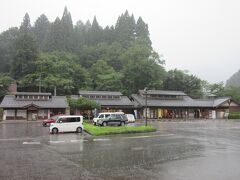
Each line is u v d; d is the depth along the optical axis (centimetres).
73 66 7219
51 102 5338
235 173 1010
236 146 1742
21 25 10431
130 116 4328
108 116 3369
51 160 1259
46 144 1839
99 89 6931
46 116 5228
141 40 8556
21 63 7012
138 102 5894
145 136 2336
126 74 7288
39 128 3284
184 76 8081
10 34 9781
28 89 6956
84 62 8462
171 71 8181
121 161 1232
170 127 3372
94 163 1188
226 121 4859
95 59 8494
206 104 6372
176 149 1602
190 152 1492
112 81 6875
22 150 1571
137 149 1596
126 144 1820
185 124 3956
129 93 7006
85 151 1523
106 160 1255
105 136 2355
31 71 6988
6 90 6291
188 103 6256
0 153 1463
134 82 7212
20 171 1042
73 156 1362
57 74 6706
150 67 7131
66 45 8656
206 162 1215
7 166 1130
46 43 8794
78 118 2783
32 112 5166
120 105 5716
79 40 9825
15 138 2223
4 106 4988
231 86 8344
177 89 7988
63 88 6556
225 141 2003
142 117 5916
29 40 7294
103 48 8844
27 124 4078
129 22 9988
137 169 1073
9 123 4334
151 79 7238
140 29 9881
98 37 10406
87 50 8844
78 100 5259
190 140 2056
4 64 8419
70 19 10219
